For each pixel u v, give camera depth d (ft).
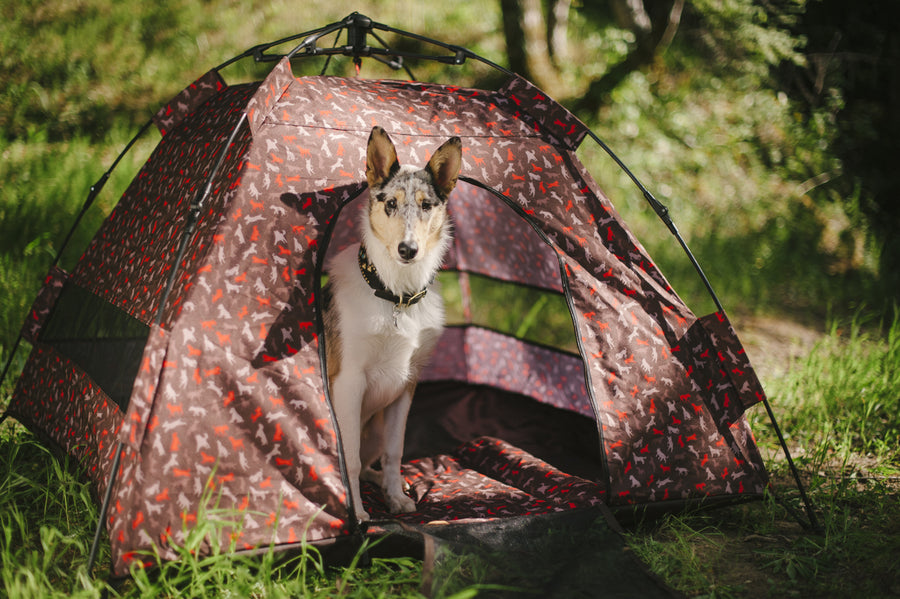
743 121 20.36
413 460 8.47
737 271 15.37
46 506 6.93
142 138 16.39
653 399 7.11
